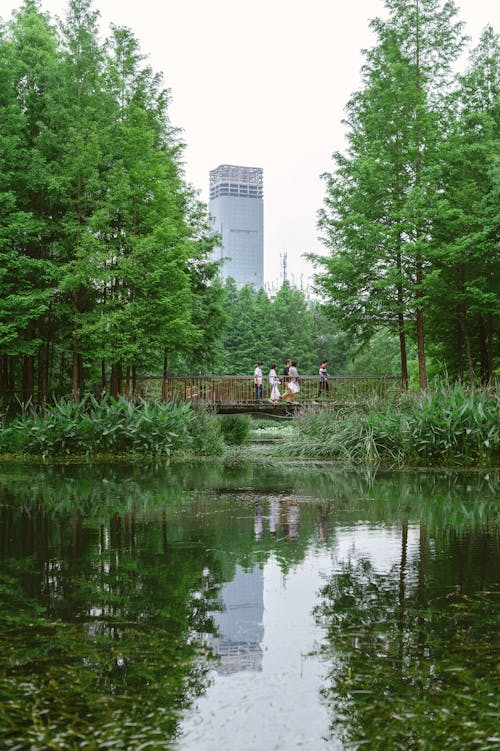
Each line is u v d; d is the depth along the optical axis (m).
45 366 19.88
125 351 18.55
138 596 3.61
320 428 16.16
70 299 19.39
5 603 3.47
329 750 1.89
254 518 6.46
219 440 17.02
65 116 18.09
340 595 3.62
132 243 18.84
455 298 19.95
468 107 21.53
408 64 21.48
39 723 2.07
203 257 24.97
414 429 13.16
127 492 8.53
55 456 14.66
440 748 1.91
